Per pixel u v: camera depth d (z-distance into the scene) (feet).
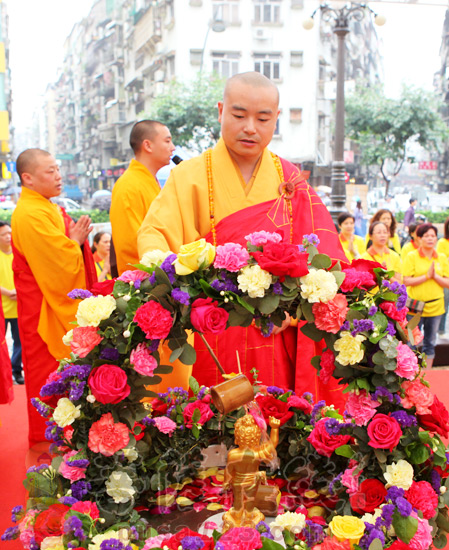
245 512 5.70
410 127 78.13
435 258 16.39
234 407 5.47
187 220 7.98
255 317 5.74
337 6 30.48
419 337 5.84
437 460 5.74
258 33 81.46
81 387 5.49
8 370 11.02
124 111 110.01
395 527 5.25
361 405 5.70
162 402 7.59
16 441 10.83
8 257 16.55
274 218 8.02
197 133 73.51
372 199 85.20
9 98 74.38
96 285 5.82
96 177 124.36
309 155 85.10
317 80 84.02
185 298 5.24
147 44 91.15
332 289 5.35
